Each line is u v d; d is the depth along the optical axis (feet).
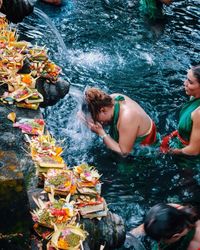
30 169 11.31
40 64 15.48
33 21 22.12
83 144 15.08
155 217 9.92
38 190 10.85
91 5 24.26
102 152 14.87
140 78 19.27
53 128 15.57
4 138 12.01
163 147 14.99
